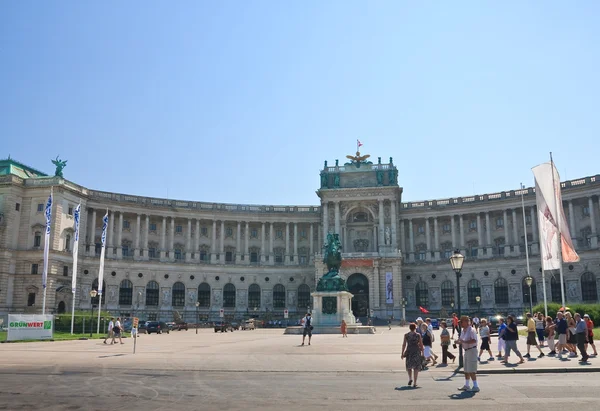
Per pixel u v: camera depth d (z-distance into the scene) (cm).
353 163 13938
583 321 3475
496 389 2464
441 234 13662
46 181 11244
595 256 11288
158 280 13025
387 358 3981
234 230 14138
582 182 11706
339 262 8094
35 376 2984
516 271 12406
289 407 2044
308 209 14400
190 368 3394
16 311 10769
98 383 2709
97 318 8131
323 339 6309
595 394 2298
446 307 13075
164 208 13338
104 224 8450
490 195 13050
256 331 9856
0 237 10781
